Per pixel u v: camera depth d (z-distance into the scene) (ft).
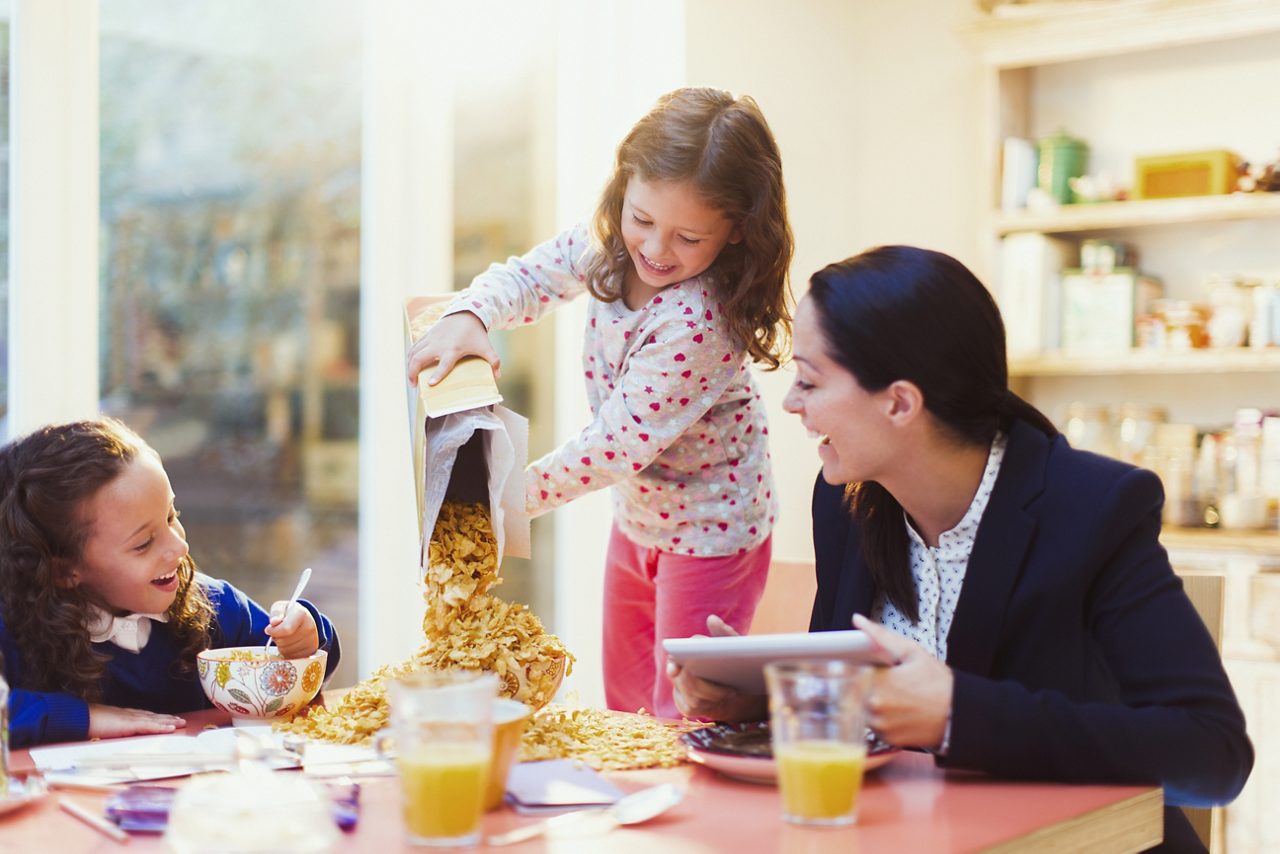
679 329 5.68
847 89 11.43
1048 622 4.18
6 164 6.97
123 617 4.87
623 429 5.66
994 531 4.28
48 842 3.19
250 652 4.91
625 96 9.83
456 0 9.10
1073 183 10.43
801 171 10.88
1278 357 9.36
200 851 2.89
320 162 8.50
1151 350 9.98
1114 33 9.94
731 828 3.25
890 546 4.62
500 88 9.42
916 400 4.20
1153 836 3.76
